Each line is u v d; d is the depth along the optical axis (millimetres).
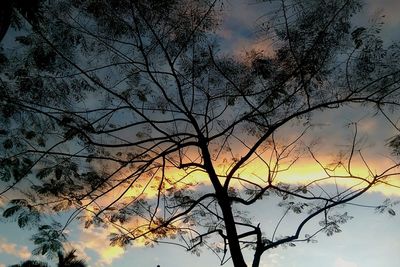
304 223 7891
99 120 7805
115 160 7465
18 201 5664
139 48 8141
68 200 6938
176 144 8016
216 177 7898
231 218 7531
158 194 8086
